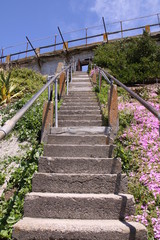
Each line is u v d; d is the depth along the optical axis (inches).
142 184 111.9
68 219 85.7
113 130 154.7
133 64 341.1
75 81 347.6
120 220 85.6
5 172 130.3
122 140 148.7
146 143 142.9
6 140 169.5
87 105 214.5
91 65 414.3
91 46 544.7
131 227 76.5
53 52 582.2
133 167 123.0
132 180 114.6
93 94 251.8
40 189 100.5
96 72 339.0
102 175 101.1
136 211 94.0
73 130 154.8
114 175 101.1
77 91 271.4
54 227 76.2
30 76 368.8
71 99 234.4
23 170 121.3
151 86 284.2
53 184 100.9
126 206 88.0
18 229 75.9
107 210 87.6
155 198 100.8
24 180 115.9
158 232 83.7
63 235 75.2
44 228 75.8
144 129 160.9
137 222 83.0
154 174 115.5
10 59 644.1
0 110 232.1
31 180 112.5
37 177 101.8
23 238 75.2
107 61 384.8
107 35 543.8
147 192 104.7
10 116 209.5
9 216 93.0
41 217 87.3
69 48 574.2
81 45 568.4
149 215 92.7
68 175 101.6
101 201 88.2
